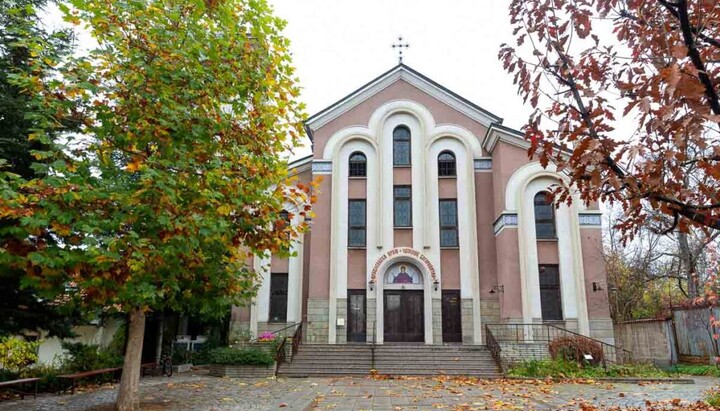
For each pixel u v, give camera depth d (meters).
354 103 24.44
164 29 8.17
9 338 15.52
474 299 22.08
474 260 22.53
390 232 22.97
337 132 24.16
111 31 8.12
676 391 13.74
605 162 4.50
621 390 14.05
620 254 29.94
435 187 23.52
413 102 24.42
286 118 9.81
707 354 19.77
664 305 27.03
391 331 22.36
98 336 24.38
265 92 9.43
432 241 22.81
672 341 21.06
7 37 11.38
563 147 5.00
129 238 7.27
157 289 9.66
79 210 7.44
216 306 11.10
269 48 9.53
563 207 21.52
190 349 23.91
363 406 11.48
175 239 7.84
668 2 4.57
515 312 20.48
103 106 8.18
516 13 5.48
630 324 23.11
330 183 23.58
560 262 21.00
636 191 4.59
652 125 4.07
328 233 23.05
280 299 23.05
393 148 24.08
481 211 23.36
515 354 18.73
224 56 8.89
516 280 20.80
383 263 22.48
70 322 14.30
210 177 8.21
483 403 11.76
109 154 8.86
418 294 22.70
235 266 10.62
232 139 9.12
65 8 8.09
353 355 19.44
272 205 9.27
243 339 21.62
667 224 5.49
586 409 10.45
